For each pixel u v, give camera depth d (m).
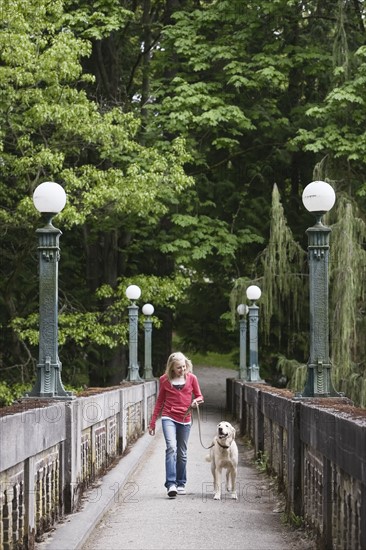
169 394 11.58
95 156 32.47
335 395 10.02
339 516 6.88
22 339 27.31
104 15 31.56
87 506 9.59
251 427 18.31
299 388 29.41
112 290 30.81
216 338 39.75
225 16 33.88
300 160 36.28
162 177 28.28
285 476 10.66
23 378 27.91
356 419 6.36
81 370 33.97
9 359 31.23
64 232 34.81
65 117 25.23
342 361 26.75
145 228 33.06
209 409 33.91
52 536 7.87
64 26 31.08
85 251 35.31
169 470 11.28
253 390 17.06
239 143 34.94
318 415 7.77
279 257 30.64
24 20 24.78
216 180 37.25
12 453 6.44
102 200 26.20
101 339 28.69
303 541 8.24
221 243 33.25
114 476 12.02
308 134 31.97
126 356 37.91
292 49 33.62
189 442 19.28
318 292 10.15
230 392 30.77
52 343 9.99
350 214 27.86
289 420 9.53
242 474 13.66
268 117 34.12
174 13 35.00
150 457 16.23
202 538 8.46
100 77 35.09
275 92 35.78
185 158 28.92
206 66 33.22
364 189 29.86
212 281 37.91
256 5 33.34
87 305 33.91
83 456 10.52
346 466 6.36
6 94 24.80
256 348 24.03
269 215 35.12
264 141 36.31
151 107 33.19
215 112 32.16
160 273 36.94
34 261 31.42
